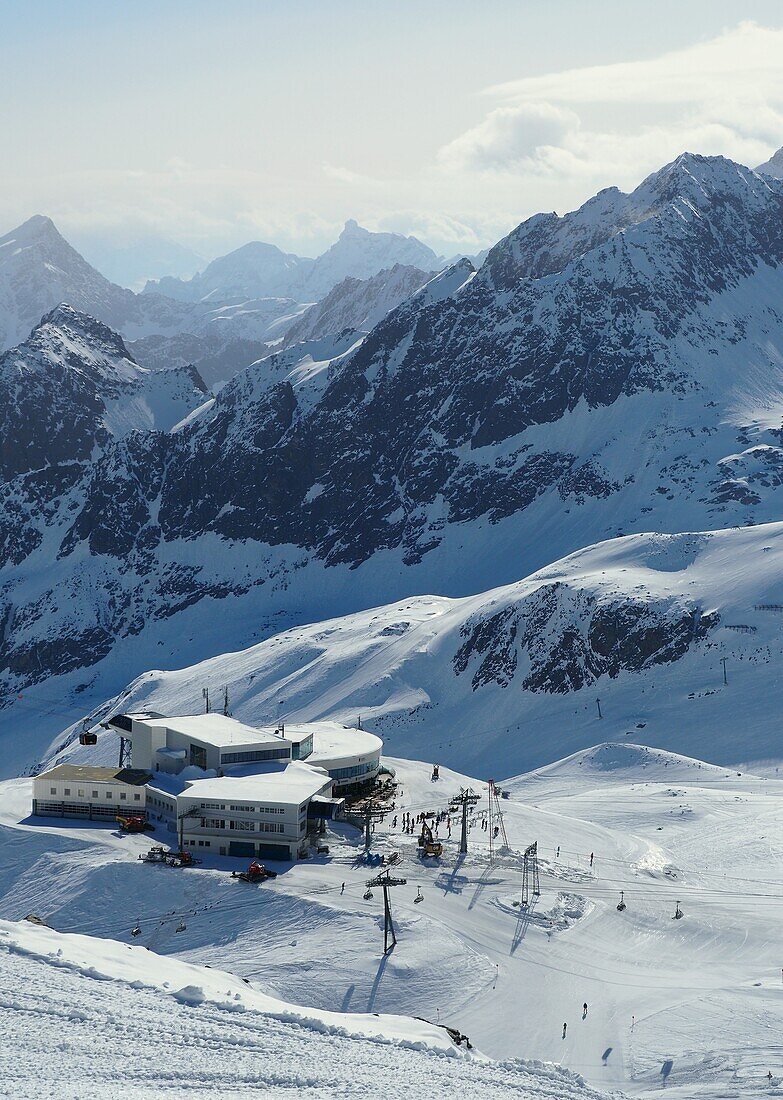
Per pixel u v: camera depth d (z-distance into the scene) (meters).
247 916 108.06
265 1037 60.03
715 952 101.00
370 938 100.69
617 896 113.25
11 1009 59.16
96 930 110.12
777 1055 78.50
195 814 125.75
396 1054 61.81
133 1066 52.50
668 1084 76.38
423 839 125.75
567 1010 88.88
